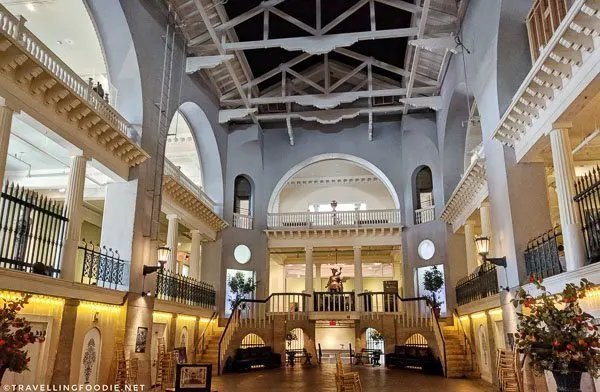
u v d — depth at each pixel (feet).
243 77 58.23
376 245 63.72
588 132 33.04
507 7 32.04
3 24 24.45
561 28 22.31
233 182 63.31
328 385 37.91
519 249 31.04
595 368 15.85
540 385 28.22
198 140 59.06
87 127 30.91
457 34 43.42
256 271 62.95
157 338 41.57
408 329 54.65
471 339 46.91
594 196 22.98
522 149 31.45
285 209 78.33
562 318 16.49
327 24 51.01
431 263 58.80
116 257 35.65
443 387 36.65
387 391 34.32
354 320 58.65
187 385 24.98
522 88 27.53
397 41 55.01
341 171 78.07
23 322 17.15
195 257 53.72
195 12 45.19
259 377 44.11
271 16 51.08
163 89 42.83
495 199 35.12
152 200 39.73
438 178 58.95
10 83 24.40
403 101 54.75
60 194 52.08
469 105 45.57
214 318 56.29
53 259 28.86
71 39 44.88
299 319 58.23
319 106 56.29
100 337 32.14
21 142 43.55
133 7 37.78
